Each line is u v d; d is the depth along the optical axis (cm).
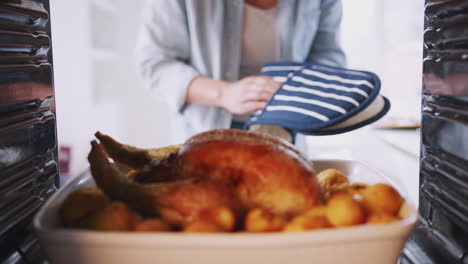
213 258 36
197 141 49
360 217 40
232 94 114
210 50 132
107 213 40
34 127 58
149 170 50
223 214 41
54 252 37
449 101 53
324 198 49
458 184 51
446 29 53
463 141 50
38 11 59
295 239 35
